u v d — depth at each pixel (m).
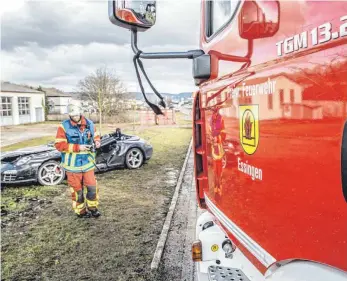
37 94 36.47
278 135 1.34
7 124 31.62
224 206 1.99
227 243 2.04
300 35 1.18
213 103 2.12
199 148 2.52
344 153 0.98
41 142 16.16
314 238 1.14
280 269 1.27
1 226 4.88
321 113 1.08
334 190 1.03
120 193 6.56
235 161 1.78
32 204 5.90
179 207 5.64
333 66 1.02
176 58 2.15
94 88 28.56
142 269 3.54
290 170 1.26
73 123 4.95
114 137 8.62
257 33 1.49
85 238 4.41
